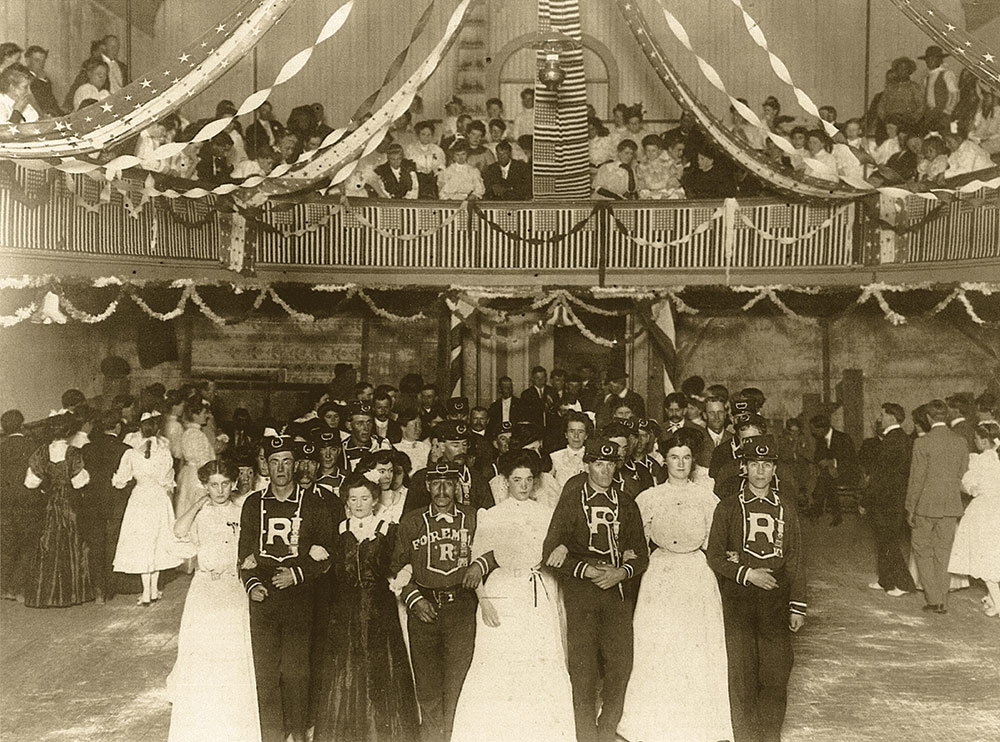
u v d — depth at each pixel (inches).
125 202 478.0
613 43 703.1
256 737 257.9
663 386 657.0
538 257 597.9
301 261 588.1
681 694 261.0
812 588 444.5
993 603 399.5
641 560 262.2
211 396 546.6
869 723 285.4
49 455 417.4
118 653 348.8
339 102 705.0
